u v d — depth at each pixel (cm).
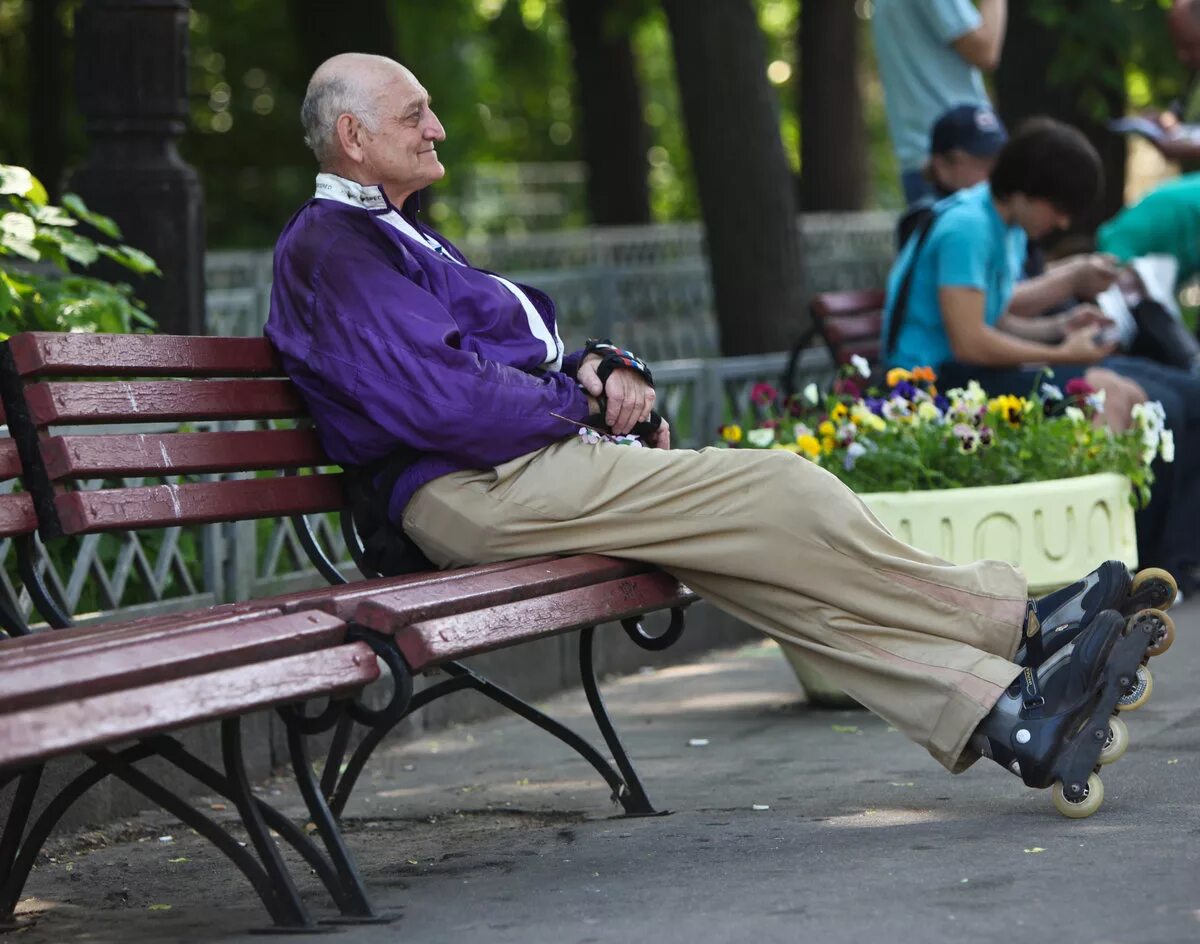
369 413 935
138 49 1481
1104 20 3175
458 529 955
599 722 1022
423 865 923
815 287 4081
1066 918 740
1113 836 874
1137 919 734
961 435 1260
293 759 799
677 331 3803
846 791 1043
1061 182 1419
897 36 1816
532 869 894
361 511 986
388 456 966
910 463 1256
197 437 938
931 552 1229
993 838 886
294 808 1108
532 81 6022
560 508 944
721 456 943
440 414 927
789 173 2553
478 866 909
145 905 880
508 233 6588
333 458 995
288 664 733
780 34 6262
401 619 778
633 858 902
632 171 4444
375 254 961
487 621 823
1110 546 1273
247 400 966
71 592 1159
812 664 944
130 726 657
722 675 1516
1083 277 1588
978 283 1434
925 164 1702
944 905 767
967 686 900
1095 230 3238
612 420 987
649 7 4222
